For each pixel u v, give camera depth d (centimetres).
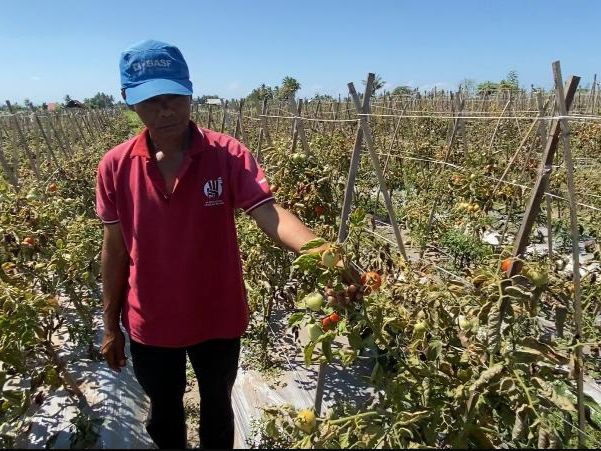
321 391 306
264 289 401
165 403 225
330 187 418
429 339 212
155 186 184
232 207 195
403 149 1031
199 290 198
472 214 582
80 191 805
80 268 405
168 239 189
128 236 196
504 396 195
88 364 391
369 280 194
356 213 196
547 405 194
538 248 585
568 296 260
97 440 304
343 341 400
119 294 216
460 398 191
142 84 166
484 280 214
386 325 208
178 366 216
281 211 184
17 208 432
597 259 409
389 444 177
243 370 384
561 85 201
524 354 197
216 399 225
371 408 217
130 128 3170
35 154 1380
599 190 705
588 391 327
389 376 210
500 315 197
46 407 334
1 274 307
